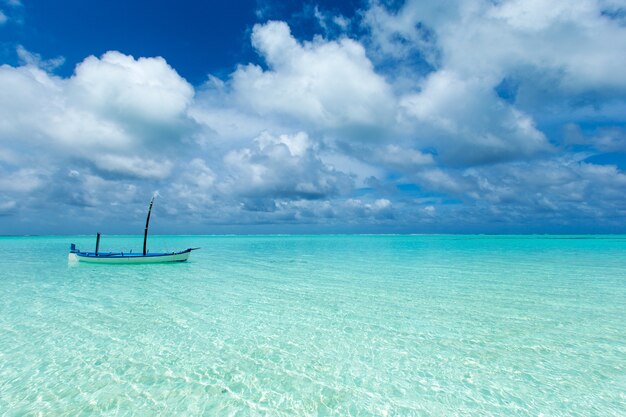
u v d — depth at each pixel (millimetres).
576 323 9906
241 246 51594
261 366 7105
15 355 7551
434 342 8445
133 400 5801
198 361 7328
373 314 10883
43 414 5395
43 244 55531
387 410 5590
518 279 17516
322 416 5426
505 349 8008
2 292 14234
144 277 18422
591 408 5641
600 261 26328
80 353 7680
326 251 39469
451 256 31703
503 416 5438
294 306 11883
